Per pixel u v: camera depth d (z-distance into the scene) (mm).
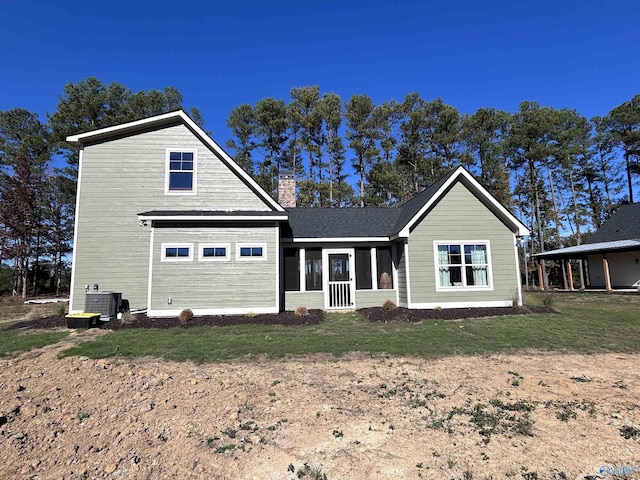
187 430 4441
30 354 7672
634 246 20203
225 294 12242
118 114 28609
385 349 8039
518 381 6062
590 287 26500
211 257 12320
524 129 33594
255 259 12516
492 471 3459
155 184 13508
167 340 8812
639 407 4922
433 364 7070
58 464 3727
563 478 3342
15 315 14078
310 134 37594
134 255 13148
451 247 13812
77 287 12750
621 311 13070
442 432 4277
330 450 3900
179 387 5922
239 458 3775
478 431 4285
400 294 14406
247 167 34812
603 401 5160
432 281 13562
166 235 12203
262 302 12383
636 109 35438
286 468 3566
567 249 27484
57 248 30828
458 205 13992
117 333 9609
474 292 13625
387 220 16797
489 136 35062
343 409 4992
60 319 11242
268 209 13727
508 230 14047
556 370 6664
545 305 13625
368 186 37375
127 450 3984
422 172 36219
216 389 5820
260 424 4570
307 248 15086
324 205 34719
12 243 26953
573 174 40531
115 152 13500
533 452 3807
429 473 3439
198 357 7488
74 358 7348
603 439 4055
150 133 13719
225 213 12750
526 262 35281
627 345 8328
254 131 35938
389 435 4219
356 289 14984
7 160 29047
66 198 29609
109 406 5195
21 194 26562
